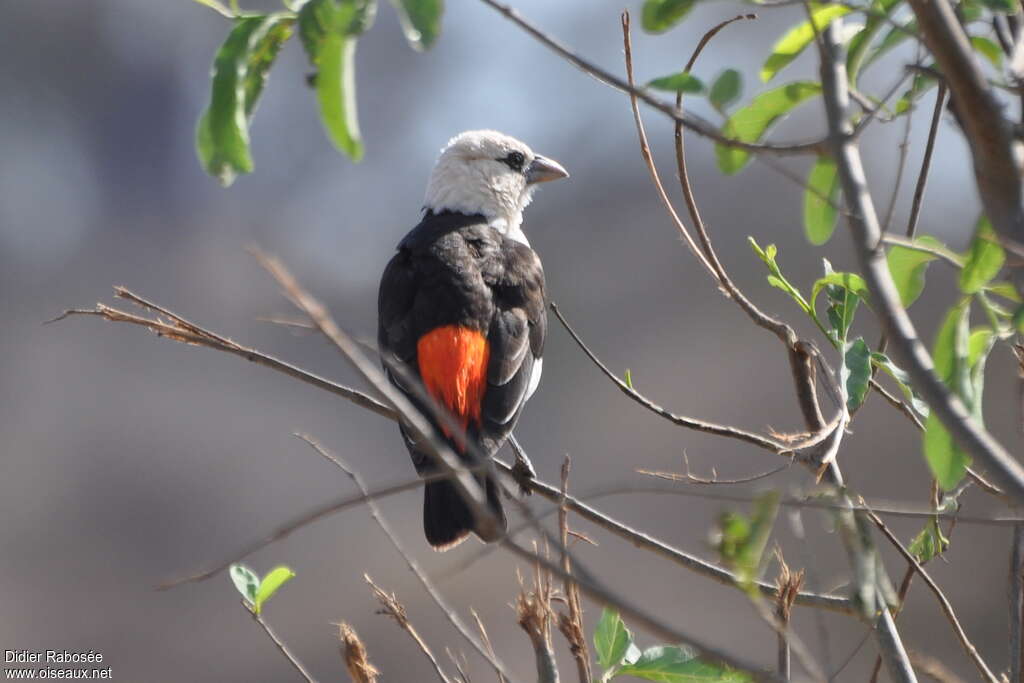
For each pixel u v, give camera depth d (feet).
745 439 16.58
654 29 13.34
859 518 14.10
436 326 23.21
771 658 46.60
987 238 12.46
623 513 54.70
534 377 24.34
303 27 11.09
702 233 17.26
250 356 17.46
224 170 11.79
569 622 14.52
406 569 55.47
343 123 11.01
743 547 10.82
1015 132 11.31
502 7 11.94
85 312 17.01
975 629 46.19
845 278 16.25
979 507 40.22
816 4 12.55
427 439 10.27
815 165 16.08
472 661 48.67
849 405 15.98
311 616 55.52
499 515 20.80
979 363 13.69
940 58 11.27
